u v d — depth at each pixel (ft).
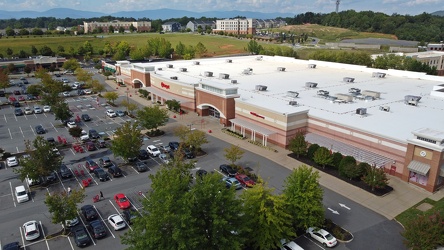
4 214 128.47
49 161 146.51
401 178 152.15
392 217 124.77
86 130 227.61
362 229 117.91
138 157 178.40
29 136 216.33
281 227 102.06
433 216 106.52
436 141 136.98
